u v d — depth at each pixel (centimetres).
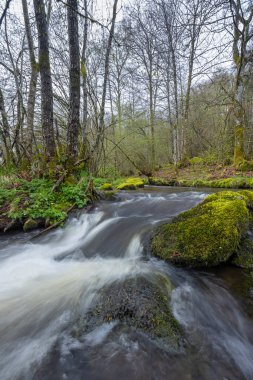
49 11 905
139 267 314
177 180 1077
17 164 829
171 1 1339
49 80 609
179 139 1766
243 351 196
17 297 275
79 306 245
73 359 187
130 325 209
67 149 628
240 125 1063
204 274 290
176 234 334
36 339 210
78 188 585
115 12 725
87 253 397
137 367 176
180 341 197
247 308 238
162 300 233
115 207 588
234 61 1061
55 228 491
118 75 1836
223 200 394
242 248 316
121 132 1653
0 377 175
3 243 442
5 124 847
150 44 1698
